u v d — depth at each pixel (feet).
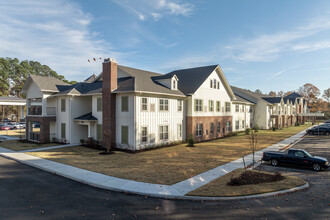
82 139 84.38
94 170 46.93
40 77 92.73
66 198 32.42
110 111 71.67
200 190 34.50
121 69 82.02
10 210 28.19
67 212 27.61
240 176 40.01
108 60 72.54
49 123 87.76
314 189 35.78
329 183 39.09
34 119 91.25
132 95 69.36
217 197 31.86
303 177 42.93
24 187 37.47
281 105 176.24
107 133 67.97
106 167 49.52
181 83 98.94
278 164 52.44
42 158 59.47
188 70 110.32
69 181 40.88
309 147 77.82
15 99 190.49
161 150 71.77
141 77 81.97
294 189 34.83
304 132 132.98
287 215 26.40
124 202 30.89
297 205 29.32
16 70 274.77
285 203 29.99
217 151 69.56
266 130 147.64
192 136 88.58
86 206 29.48
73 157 60.70
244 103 141.90
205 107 98.22
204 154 64.59
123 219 25.67
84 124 81.41
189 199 31.76
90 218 25.94
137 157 60.49
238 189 34.76
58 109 89.10
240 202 30.45
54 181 40.91
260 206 29.04
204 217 26.05
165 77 85.40
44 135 85.92
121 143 72.64
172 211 27.84
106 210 28.19
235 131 129.49
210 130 102.01
